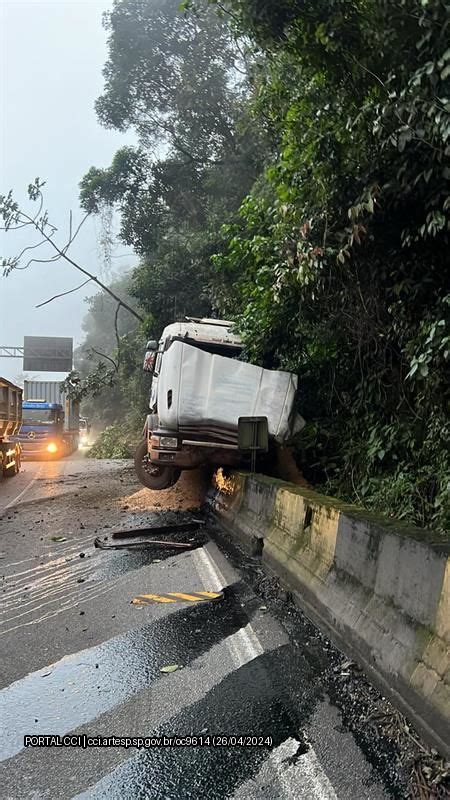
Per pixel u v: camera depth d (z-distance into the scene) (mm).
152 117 25672
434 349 5281
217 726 3199
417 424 7242
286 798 2596
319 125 5715
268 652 4160
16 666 4051
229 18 6059
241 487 8500
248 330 9977
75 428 36594
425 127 4336
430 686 3062
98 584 5992
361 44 4777
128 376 28828
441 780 2637
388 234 5676
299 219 6422
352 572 4406
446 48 4012
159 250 23297
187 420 9172
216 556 6953
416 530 3857
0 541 8258
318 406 10141
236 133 22016
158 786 2715
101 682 3775
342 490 8656
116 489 13578
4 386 16031
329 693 3531
